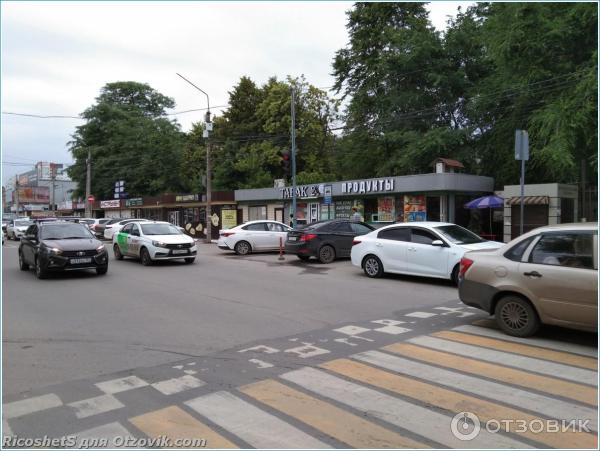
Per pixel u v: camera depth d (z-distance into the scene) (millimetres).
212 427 4031
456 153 25594
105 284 12305
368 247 12883
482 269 7047
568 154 16250
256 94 45094
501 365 5508
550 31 18031
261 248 20719
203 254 21125
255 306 9125
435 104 27766
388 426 3990
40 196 103188
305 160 40781
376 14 30359
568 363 5555
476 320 7789
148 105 58156
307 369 5445
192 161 48719
